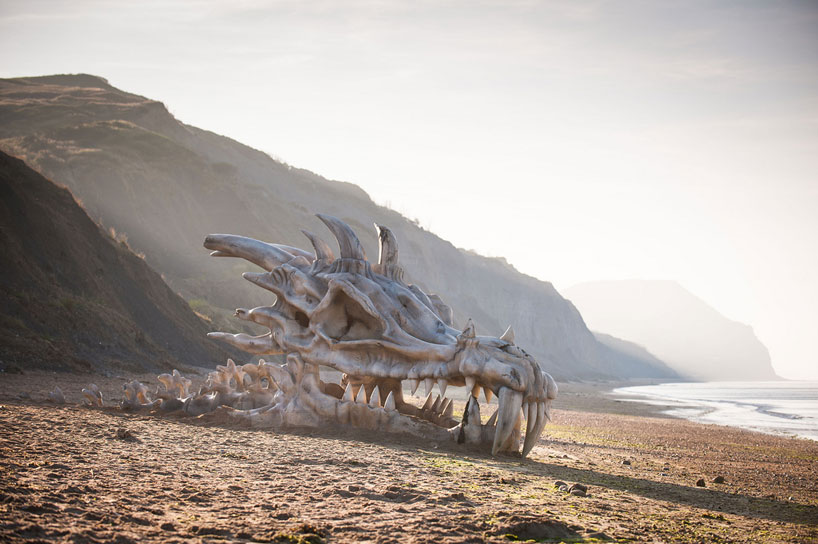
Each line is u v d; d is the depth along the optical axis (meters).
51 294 26.11
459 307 140.50
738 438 23.84
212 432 9.77
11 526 4.20
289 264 11.56
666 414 43.19
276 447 8.65
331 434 10.11
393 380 10.97
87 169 61.50
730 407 59.03
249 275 11.59
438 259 146.25
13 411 10.14
